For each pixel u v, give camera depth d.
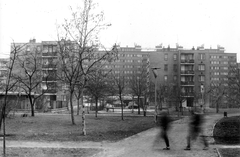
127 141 14.61
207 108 66.38
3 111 10.05
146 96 47.00
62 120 28.73
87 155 10.77
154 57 70.06
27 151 11.43
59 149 12.03
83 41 19.75
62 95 59.19
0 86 29.92
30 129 20.25
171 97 48.84
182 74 68.62
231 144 13.24
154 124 25.80
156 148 12.38
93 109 58.19
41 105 48.56
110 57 20.77
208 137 15.80
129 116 38.88
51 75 35.72
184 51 69.50
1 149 11.82
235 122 26.95
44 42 59.50
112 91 44.16
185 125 24.67
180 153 11.04
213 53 106.19
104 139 15.40
